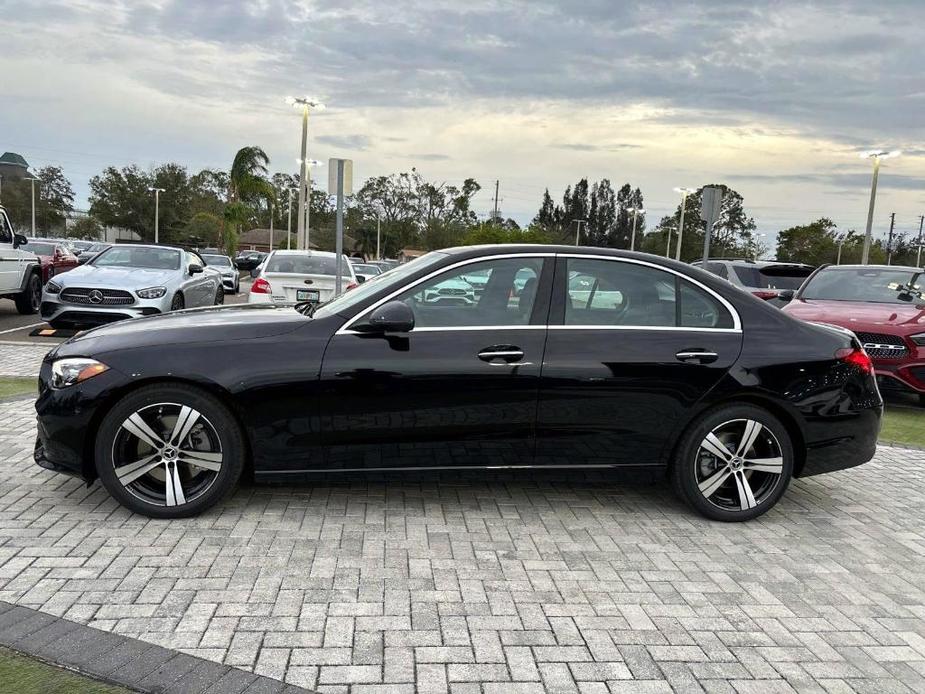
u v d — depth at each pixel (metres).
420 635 2.96
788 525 4.43
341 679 2.64
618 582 3.54
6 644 2.75
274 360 3.97
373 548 3.78
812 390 4.32
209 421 3.97
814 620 3.24
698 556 3.89
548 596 3.35
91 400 3.87
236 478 4.07
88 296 10.91
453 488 4.76
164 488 4.04
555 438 4.21
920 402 8.82
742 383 4.25
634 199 117.19
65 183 111.56
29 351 9.81
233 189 54.78
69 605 3.07
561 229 109.88
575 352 4.17
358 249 92.38
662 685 2.69
